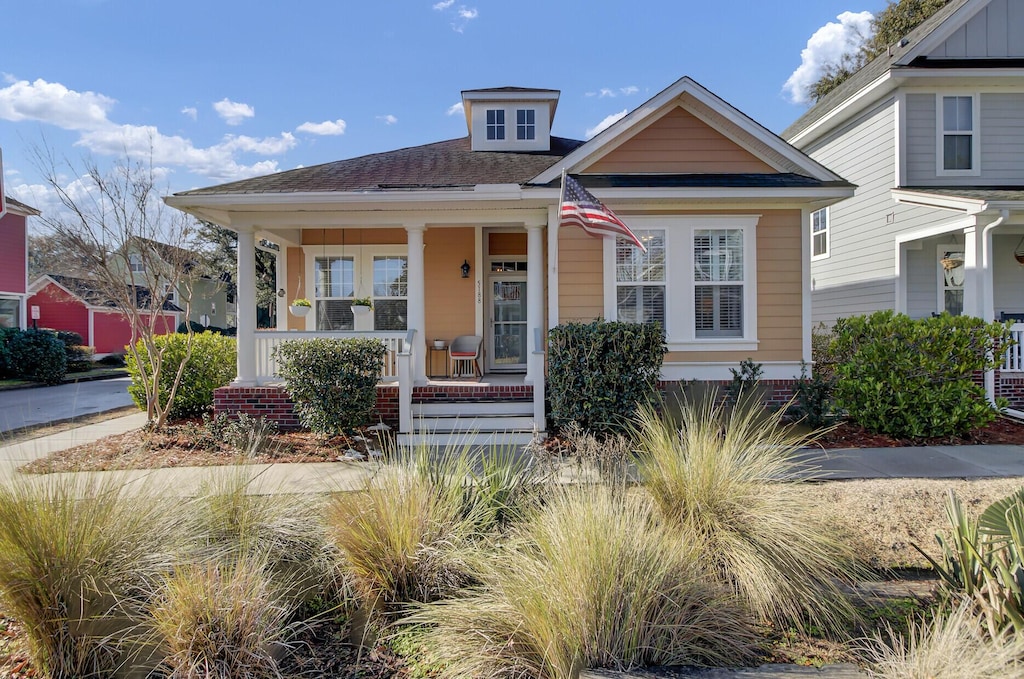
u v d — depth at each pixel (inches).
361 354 319.6
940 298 500.7
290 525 163.5
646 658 117.0
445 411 351.9
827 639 130.4
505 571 133.2
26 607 121.1
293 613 140.2
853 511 202.5
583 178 376.8
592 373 314.7
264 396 358.0
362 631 139.1
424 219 378.0
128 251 402.6
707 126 391.2
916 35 540.7
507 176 408.5
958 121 484.7
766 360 378.9
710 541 150.8
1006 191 447.2
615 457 179.0
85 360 911.7
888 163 497.0
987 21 482.0
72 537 127.7
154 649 122.1
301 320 475.8
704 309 380.5
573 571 120.8
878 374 320.5
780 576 139.3
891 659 110.9
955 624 108.1
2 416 450.6
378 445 313.9
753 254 378.0
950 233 443.2
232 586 123.6
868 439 314.3
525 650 117.8
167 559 133.6
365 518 155.3
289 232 459.2
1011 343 327.9
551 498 158.6
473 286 475.8
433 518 159.3
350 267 476.7
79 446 296.8
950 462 270.4
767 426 231.8
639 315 381.1
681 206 377.4
